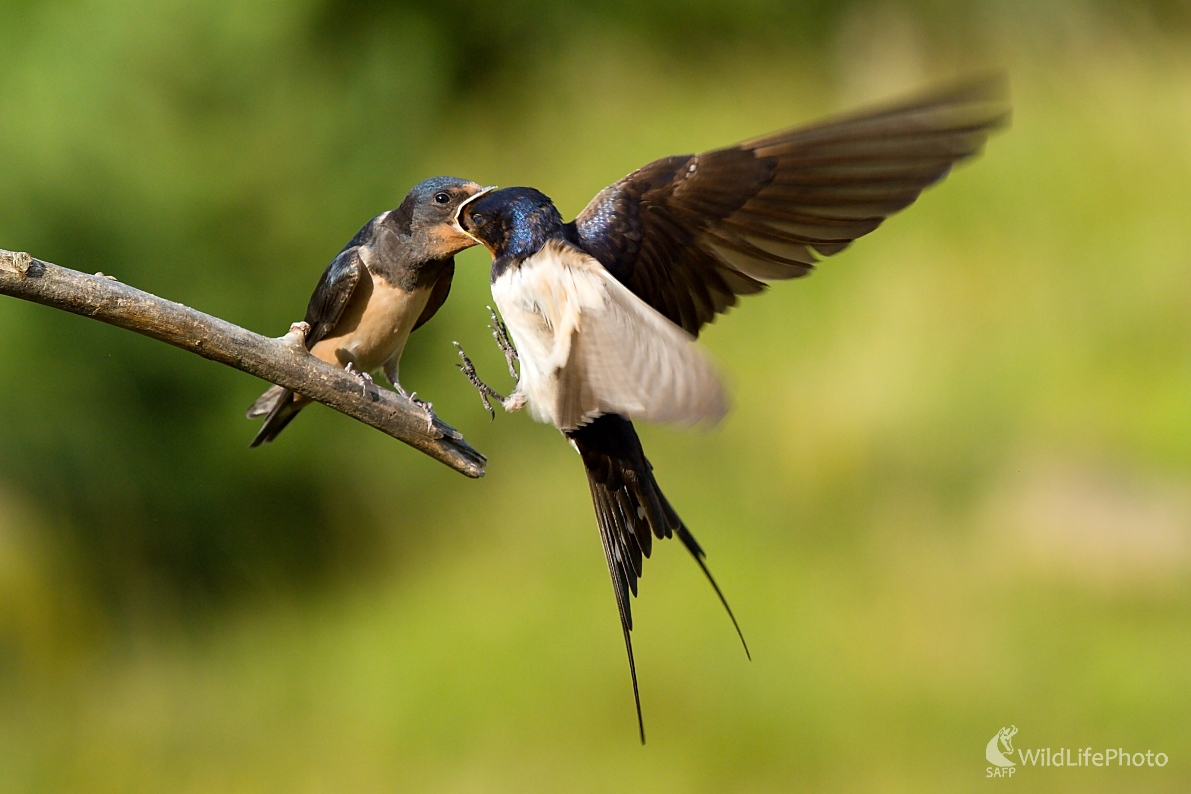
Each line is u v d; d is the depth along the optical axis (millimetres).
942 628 13266
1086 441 14953
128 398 13945
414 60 18875
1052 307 16641
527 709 12875
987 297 16922
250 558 14984
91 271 14031
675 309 5602
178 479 14305
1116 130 19875
